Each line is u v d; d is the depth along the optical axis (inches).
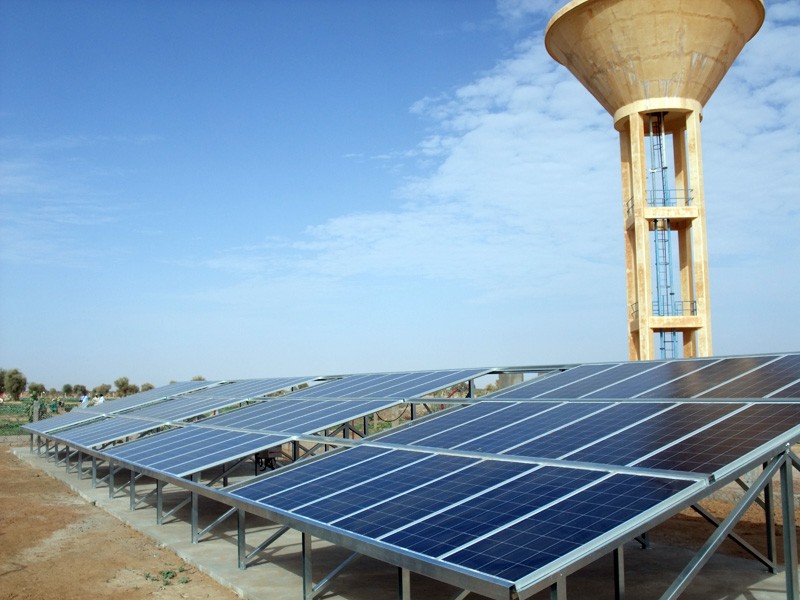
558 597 298.7
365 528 394.6
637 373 688.4
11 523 839.7
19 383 4559.5
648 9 1112.2
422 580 581.0
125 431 1071.0
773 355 619.8
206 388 1628.9
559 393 671.1
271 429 807.1
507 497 395.9
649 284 1154.7
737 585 539.5
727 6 1113.4
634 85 1174.3
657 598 522.0
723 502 879.7
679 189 1239.5
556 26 1232.2
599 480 390.6
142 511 888.3
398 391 905.5
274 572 598.5
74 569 631.8
